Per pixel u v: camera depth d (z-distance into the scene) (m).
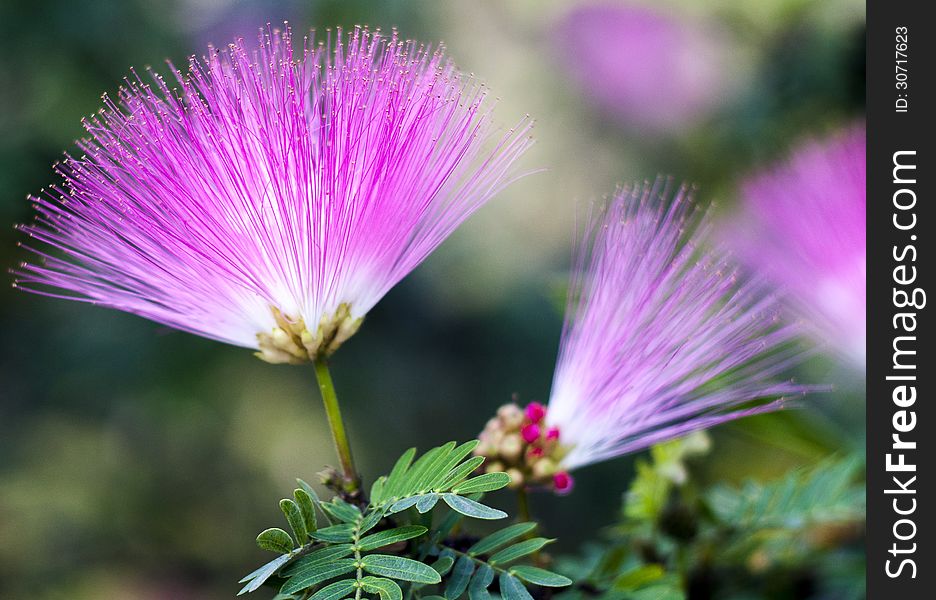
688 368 0.29
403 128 0.27
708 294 0.29
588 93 0.62
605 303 0.29
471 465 0.26
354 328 0.27
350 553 0.26
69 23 0.58
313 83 0.27
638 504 0.31
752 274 0.35
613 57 0.61
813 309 0.34
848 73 0.54
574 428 0.29
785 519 0.31
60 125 0.58
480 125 0.27
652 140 0.61
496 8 0.62
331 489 0.27
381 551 0.26
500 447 0.28
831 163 0.35
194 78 0.27
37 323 0.65
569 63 0.62
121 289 0.28
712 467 0.61
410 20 0.59
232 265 0.27
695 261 0.30
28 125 0.58
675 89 0.60
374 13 0.57
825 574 0.33
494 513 0.25
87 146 0.27
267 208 0.27
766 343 0.29
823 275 0.34
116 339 0.65
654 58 0.60
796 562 0.33
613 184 0.63
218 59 0.27
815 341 0.34
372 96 0.27
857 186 0.34
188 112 0.27
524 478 0.28
